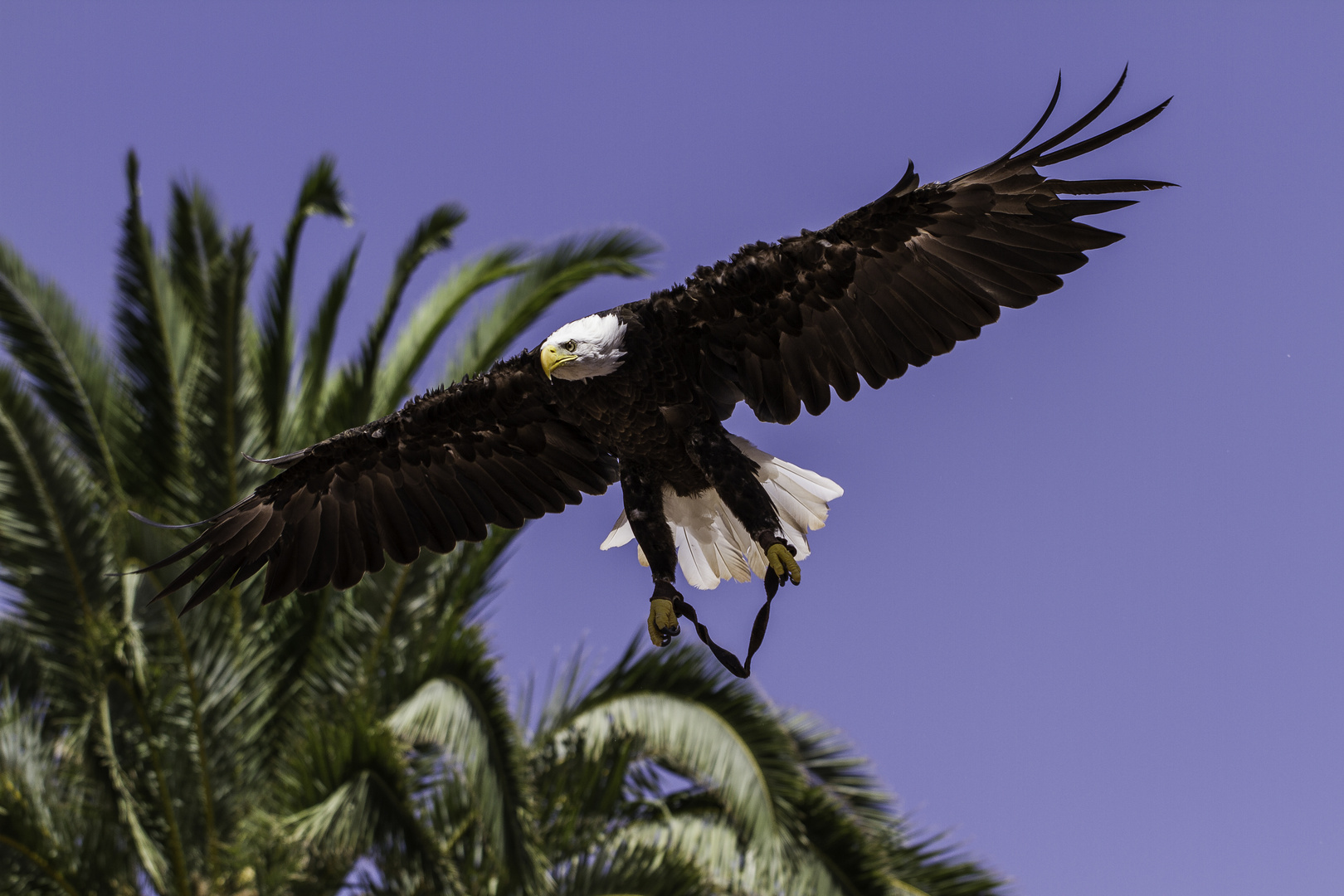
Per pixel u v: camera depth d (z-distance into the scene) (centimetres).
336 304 1933
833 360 757
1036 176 693
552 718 1528
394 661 1549
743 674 657
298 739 1548
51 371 1767
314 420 1909
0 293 1752
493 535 1684
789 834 1419
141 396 1786
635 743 1521
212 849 1432
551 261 1897
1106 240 704
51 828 1338
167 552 1522
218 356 1730
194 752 1461
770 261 736
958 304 734
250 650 1587
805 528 762
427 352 1933
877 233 723
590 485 867
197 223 1961
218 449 1708
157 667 1449
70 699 1572
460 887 1319
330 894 1512
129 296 1795
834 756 1623
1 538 1562
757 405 768
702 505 769
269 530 877
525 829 1320
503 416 848
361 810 1319
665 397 735
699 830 1496
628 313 737
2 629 1658
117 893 1382
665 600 726
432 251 1839
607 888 1402
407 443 863
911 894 1507
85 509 1545
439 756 1594
